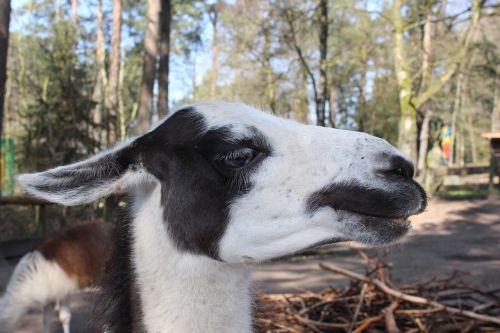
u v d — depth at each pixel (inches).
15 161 156.9
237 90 259.6
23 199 93.9
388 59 213.2
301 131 26.1
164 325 25.2
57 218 126.5
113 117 159.3
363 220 24.3
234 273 25.7
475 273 81.2
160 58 130.6
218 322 25.4
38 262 56.0
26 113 156.6
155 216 25.9
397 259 94.4
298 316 48.5
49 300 56.9
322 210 24.6
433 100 264.4
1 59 69.6
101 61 237.8
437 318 47.5
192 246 25.2
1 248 95.7
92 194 24.9
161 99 130.6
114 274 26.8
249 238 24.8
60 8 292.4
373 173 24.3
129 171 25.7
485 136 202.7
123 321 26.0
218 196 25.0
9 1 70.0
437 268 85.8
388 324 44.2
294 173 24.8
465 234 124.0
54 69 153.5
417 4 184.5
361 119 303.1
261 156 25.0
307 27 214.7
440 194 205.8
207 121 25.4
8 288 56.8
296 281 79.1
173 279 25.2
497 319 45.6
